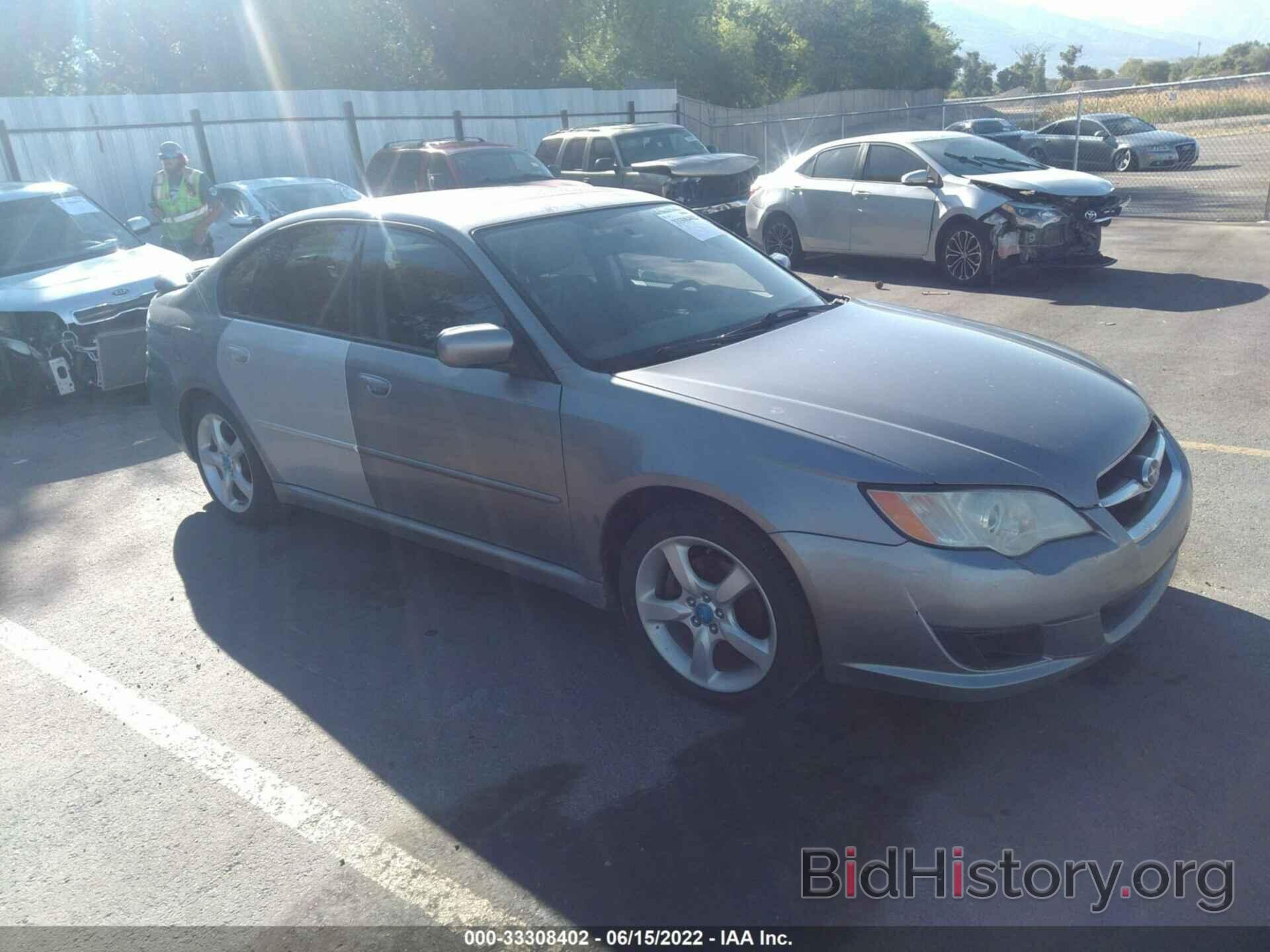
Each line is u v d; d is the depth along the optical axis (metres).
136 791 3.15
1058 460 2.98
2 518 5.58
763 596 3.09
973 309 9.36
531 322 3.62
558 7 28.84
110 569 4.80
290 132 17.30
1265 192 17.34
